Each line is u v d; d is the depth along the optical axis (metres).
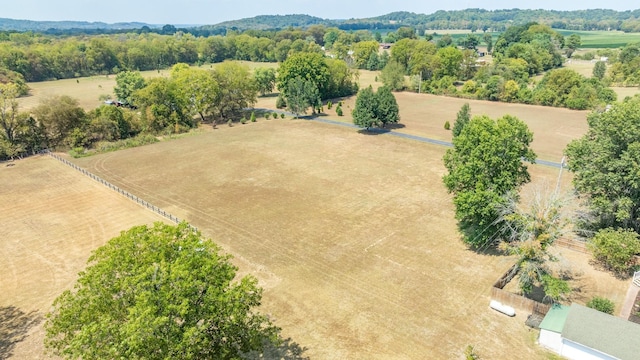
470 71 158.75
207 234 45.84
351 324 31.66
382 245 43.19
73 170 68.00
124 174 65.88
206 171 66.62
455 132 74.69
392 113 90.00
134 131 89.75
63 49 189.62
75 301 21.56
